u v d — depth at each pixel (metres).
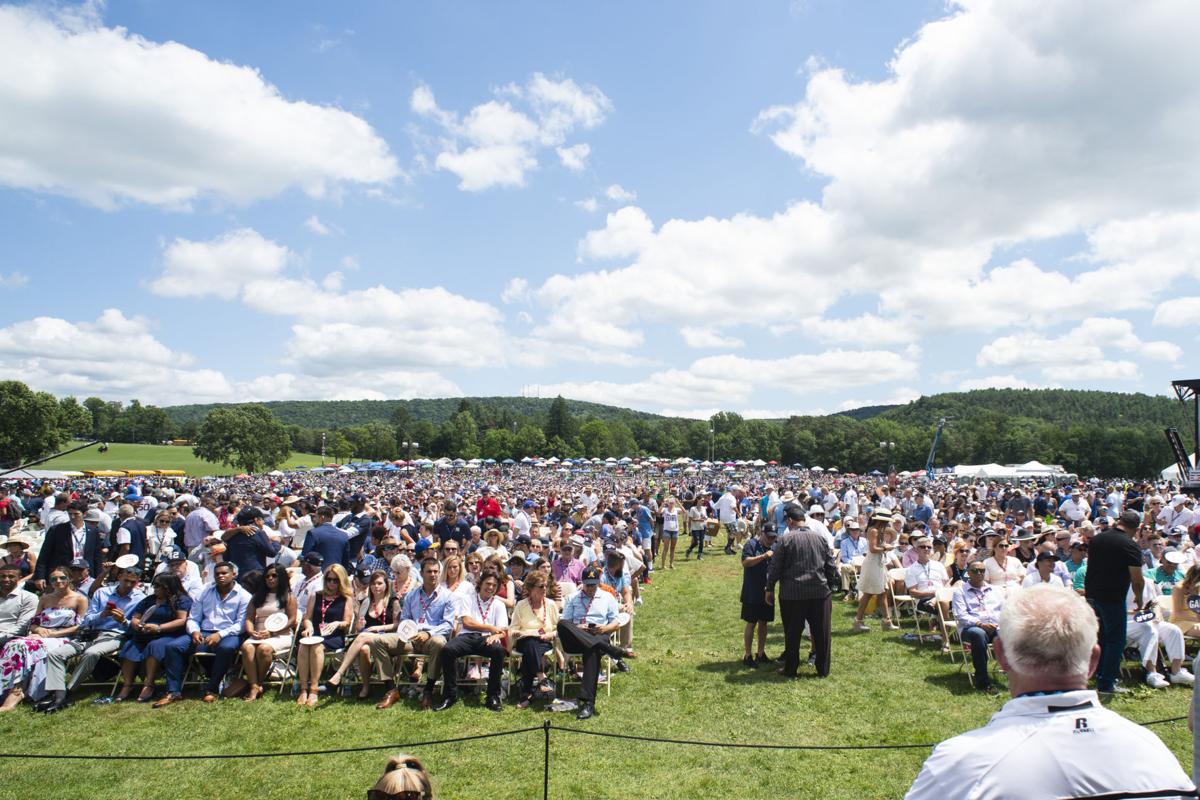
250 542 9.52
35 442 71.19
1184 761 5.81
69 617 7.97
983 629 7.78
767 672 8.38
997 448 119.25
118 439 143.12
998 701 7.23
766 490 20.11
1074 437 112.62
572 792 5.34
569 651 7.25
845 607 12.45
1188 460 22.48
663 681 8.08
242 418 96.69
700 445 159.50
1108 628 7.29
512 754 6.03
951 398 185.75
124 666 7.45
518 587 10.05
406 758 3.71
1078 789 1.75
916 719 6.74
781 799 5.21
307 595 8.39
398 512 12.77
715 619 11.66
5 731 6.50
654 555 18.30
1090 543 7.48
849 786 5.38
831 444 131.12
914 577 10.38
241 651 7.61
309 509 15.02
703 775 5.60
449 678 7.29
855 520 14.02
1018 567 10.43
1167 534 12.94
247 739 6.36
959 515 17.62
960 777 1.84
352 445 143.25
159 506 15.47
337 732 6.53
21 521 16.22
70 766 5.80
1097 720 1.87
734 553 20.84
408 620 7.70
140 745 6.21
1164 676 7.80
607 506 20.78
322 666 7.64
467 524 13.75
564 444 150.25
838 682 7.92
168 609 7.78
